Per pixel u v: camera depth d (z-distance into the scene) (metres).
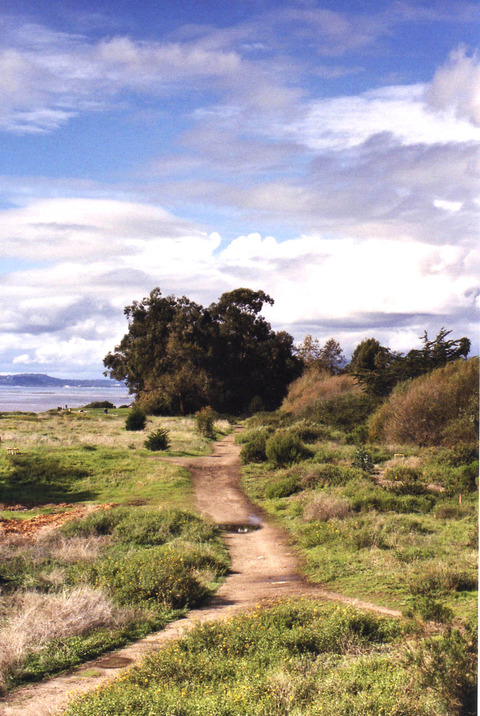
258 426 50.28
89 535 16.34
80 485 25.38
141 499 22.84
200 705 5.56
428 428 30.02
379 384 41.66
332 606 9.46
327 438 36.97
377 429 33.56
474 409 28.28
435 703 5.21
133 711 5.70
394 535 14.61
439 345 39.59
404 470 23.05
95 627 9.33
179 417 65.44
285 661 6.84
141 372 76.31
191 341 74.38
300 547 15.55
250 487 25.34
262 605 10.45
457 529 15.05
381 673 6.08
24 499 22.97
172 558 12.70
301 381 64.12
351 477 23.05
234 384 76.75
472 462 24.14
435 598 10.07
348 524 16.39
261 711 5.42
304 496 21.34
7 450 31.47
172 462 31.61
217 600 11.25
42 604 9.96
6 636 8.47
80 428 49.88
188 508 21.19
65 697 6.70
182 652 7.46
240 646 7.75
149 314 78.38
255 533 17.81
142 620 9.74
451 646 5.93
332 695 5.69
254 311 80.62
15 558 13.69
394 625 8.21
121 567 12.23
